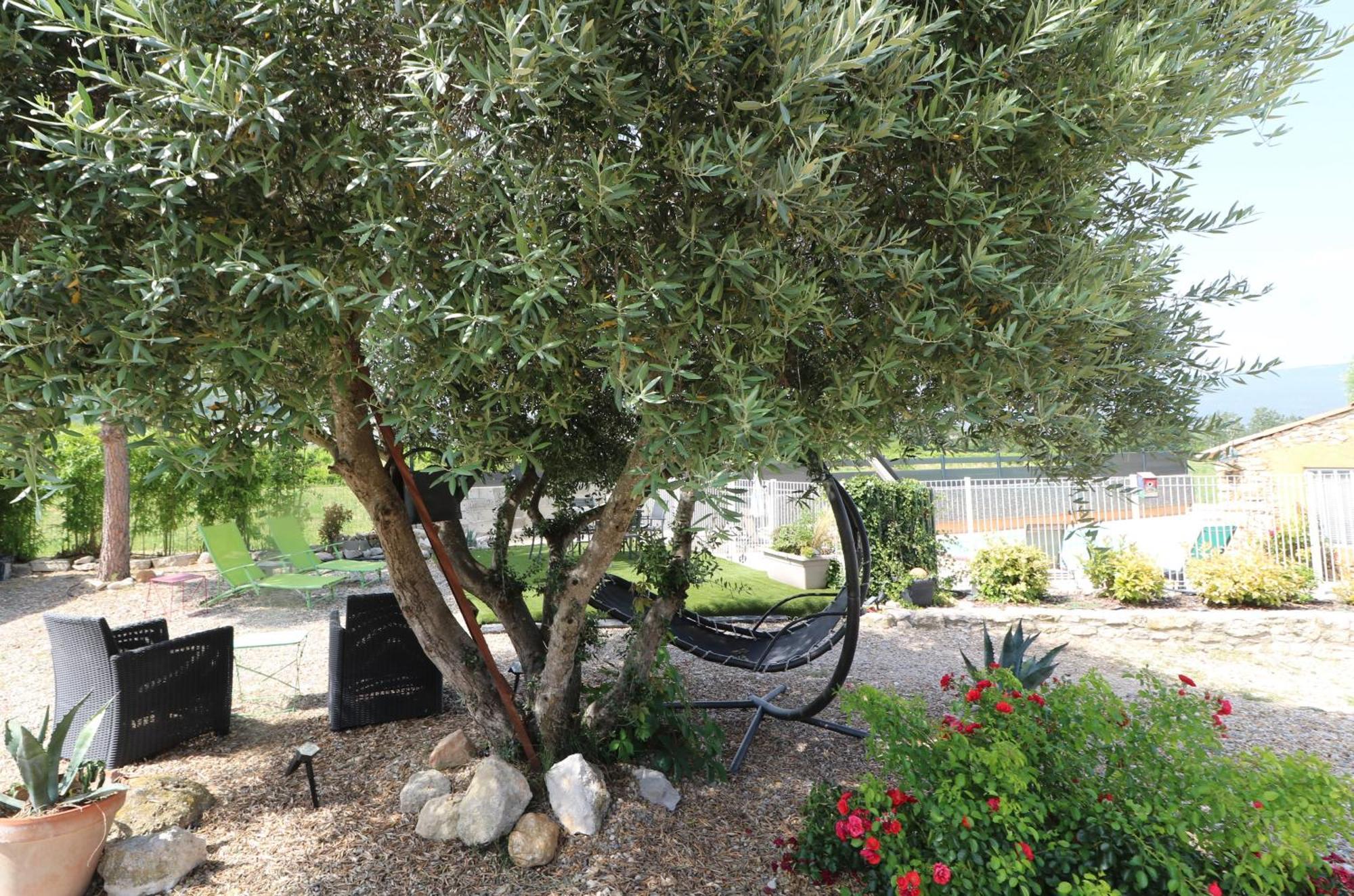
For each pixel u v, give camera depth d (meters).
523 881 3.25
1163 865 2.64
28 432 2.10
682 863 3.42
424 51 1.86
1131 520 10.68
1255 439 15.66
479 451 2.25
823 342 2.47
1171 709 3.04
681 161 2.03
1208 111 2.26
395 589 4.16
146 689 4.57
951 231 2.32
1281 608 8.56
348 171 2.18
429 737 4.87
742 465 2.00
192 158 1.85
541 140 2.13
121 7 1.79
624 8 1.99
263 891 3.18
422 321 1.97
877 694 3.26
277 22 2.09
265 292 2.06
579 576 3.85
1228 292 2.93
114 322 2.00
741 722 5.41
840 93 2.12
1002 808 2.68
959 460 13.95
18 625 8.68
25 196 2.19
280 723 5.35
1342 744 5.28
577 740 4.13
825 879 3.27
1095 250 2.27
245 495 12.78
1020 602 9.38
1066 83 2.26
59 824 2.96
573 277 2.11
